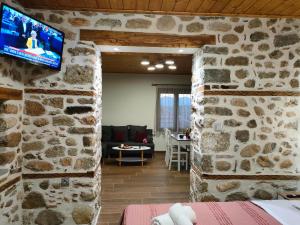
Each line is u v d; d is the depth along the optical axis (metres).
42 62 2.55
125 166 6.25
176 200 3.98
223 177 3.11
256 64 3.12
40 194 2.92
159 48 3.26
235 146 3.12
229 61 3.11
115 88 8.13
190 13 3.01
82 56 2.96
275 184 3.15
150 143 7.28
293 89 3.14
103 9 2.91
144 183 4.84
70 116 2.95
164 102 8.23
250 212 2.18
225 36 3.10
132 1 2.70
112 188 4.53
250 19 3.12
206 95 3.09
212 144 3.11
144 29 3.03
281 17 3.10
